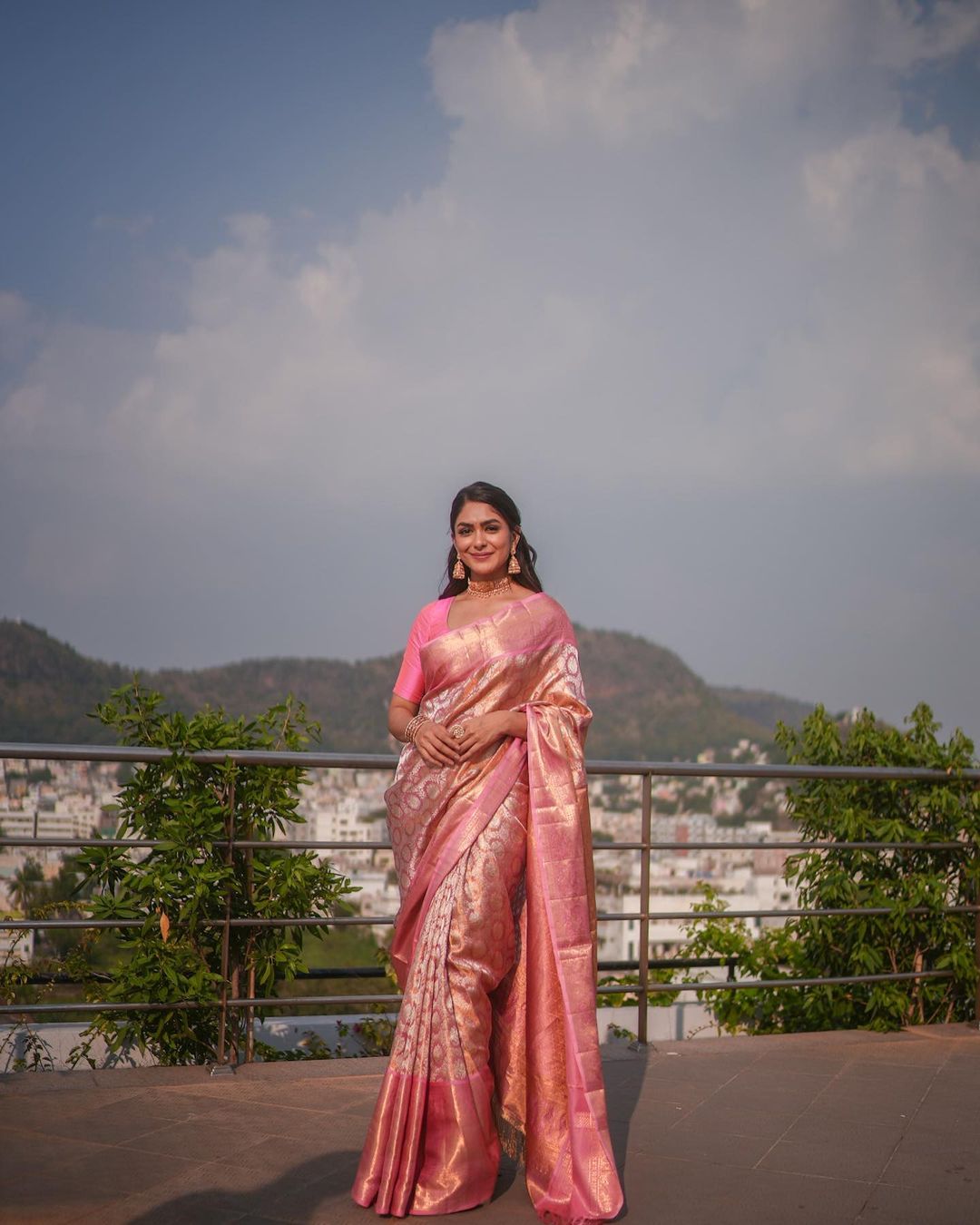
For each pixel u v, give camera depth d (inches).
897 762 193.8
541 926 108.0
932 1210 106.7
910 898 185.3
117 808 154.0
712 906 230.1
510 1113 110.8
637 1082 149.3
